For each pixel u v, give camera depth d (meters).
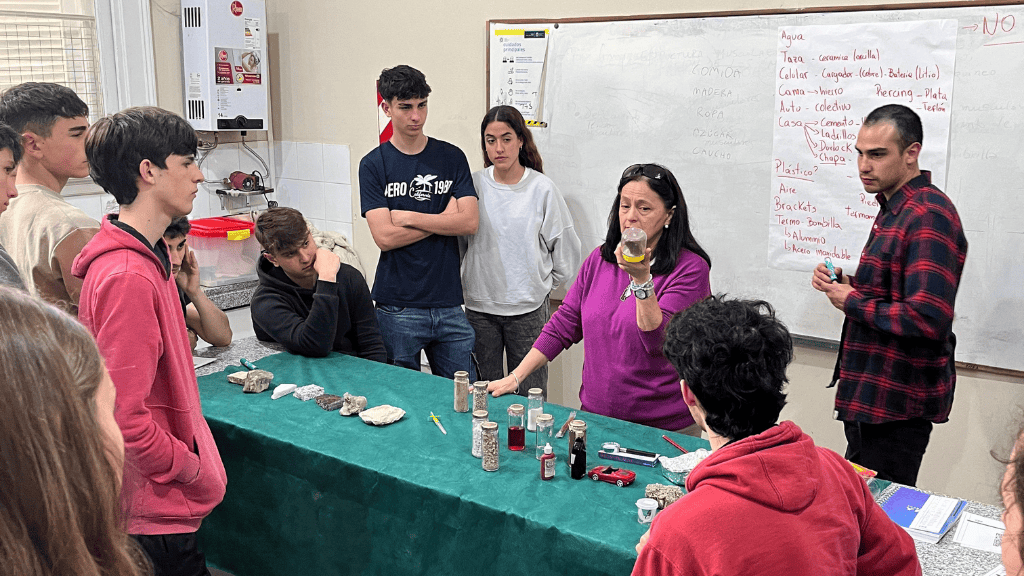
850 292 2.37
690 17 3.26
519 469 1.93
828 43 2.97
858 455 2.49
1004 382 2.84
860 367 2.39
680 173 3.41
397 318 3.39
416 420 2.23
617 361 2.30
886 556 1.25
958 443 2.97
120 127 1.60
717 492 1.14
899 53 2.84
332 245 3.90
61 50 3.73
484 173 3.50
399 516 1.90
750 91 3.18
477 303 3.53
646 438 2.11
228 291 3.98
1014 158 2.70
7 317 0.55
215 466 1.82
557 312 2.52
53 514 0.53
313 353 2.73
